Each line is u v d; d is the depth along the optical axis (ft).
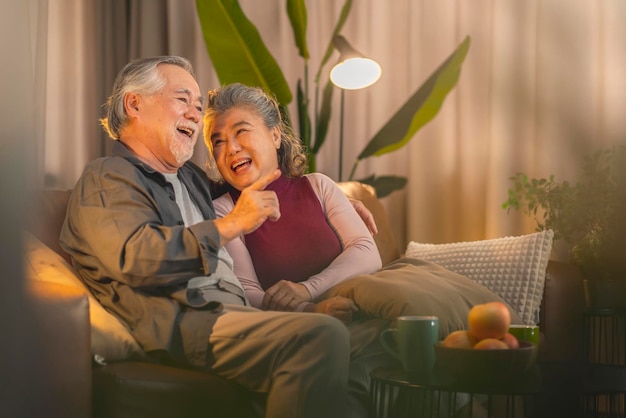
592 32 8.55
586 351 6.61
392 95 10.46
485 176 9.86
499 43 9.53
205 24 8.90
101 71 10.75
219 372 4.25
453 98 10.04
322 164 10.64
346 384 4.14
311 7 10.66
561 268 6.35
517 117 9.43
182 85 5.15
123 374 3.86
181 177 5.30
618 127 8.24
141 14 11.04
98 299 4.52
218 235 4.27
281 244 5.60
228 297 4.88
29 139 3.62
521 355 3.59
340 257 5.53
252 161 5.71
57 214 4.97
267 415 4.05
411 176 10.17
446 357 3.65
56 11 10.23
